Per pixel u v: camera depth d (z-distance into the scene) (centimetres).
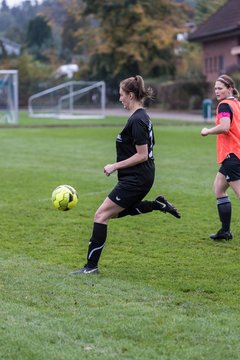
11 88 7281
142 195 1316
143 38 10975
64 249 1538
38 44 15812
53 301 1141
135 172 1300
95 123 6744
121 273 1336
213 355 915
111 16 11094
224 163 1573
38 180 2661
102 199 2222
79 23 15425
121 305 1120
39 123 6819
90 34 11869
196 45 11406
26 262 1416
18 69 12012
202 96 9438
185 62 11375
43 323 1028
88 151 3866
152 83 10219
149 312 1081
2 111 7769
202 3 13475
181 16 11275
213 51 9681
